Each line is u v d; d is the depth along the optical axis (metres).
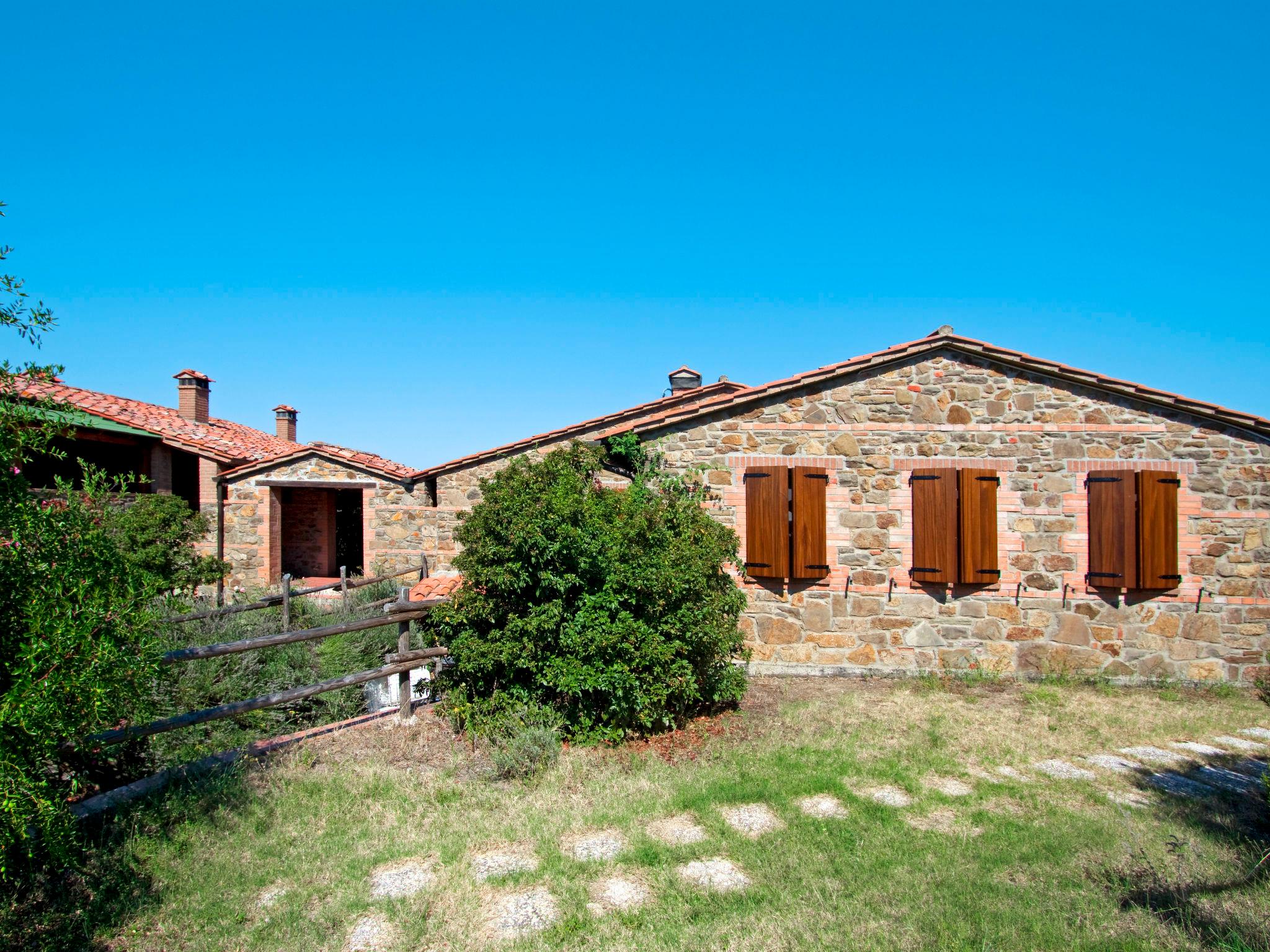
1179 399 8.84
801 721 7.16
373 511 16.58
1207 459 8.96
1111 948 3.50
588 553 6.23
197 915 3.71
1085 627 9.01
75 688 3.35
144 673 3.85
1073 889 4.09
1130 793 5.67
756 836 4.77
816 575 9.17
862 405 9.32
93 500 3.95
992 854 4.51
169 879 3.97
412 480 16.34
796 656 9.28
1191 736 7.15
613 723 6.31
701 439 9.55
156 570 10.51
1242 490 8.91
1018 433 9.14
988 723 7.32
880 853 4.50
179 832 4.39
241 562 16.89
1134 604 8.98
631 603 6.36
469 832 4.69
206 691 6.39
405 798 5.11
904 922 3.72
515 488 6.50
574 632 6.12
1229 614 8.88
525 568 6.25
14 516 3.44
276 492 17.28
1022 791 5.60
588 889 4.08
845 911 3.82
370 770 5.45
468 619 6.35
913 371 9.30
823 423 9.36
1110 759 6.47
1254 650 8.85
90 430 15.41
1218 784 5.92
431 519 16.34
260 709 6.17
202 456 17.05
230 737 5.98
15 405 3.62
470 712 6.21
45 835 3.33
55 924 3.51
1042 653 9.03
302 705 7.11
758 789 5.43
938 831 4.88
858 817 5.04
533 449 15.73
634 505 6.88
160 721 4.71
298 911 3.76
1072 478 9.07
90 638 3.43
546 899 3.98
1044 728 7.23
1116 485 8.92
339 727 6.34
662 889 4.08
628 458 9.76
